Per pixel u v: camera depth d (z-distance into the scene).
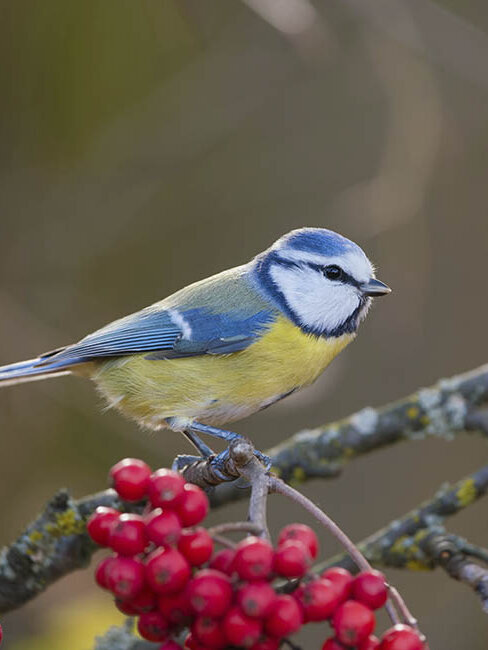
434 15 10.38
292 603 3.98
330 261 7.23
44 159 12.64
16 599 6.59
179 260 12.79
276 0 9.69
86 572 8.48
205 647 4.14
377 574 4.09
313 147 12.36
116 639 6.60
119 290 12.93
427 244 11.70
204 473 5.46
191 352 7.08
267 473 4.69
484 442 11.93
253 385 7.10
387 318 11.62
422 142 11.27
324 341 7.24
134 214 12.72
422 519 6.59
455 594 11.40
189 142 12.54
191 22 12.41
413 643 3.96
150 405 7.19
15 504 11.88
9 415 12.05
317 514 4.24
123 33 12.20
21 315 11.67
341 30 11.81
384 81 11.38
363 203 11.34
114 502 6.42
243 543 4.00
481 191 11.64
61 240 12.67
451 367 11.65
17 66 12.13
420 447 11.96
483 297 11.64
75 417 12.27
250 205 12.57
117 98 12.52
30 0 11.91
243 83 12.53
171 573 4.01
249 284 7.37
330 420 11.78
